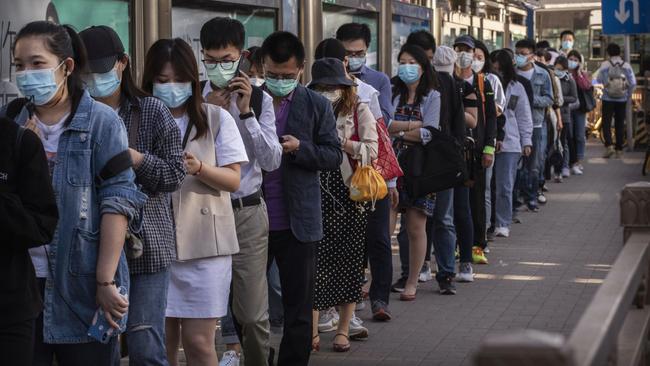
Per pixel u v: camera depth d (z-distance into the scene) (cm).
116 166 542
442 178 1036
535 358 281
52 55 526
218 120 650
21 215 496
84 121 542
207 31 693
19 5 825
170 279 637
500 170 1491
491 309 1047
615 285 463
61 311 539
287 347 741
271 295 916
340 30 1005
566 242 1460
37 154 512
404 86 1070
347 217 858
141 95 607
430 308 1052
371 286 990
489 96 1230
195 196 636
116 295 537
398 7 1856
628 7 1603
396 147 1051
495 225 1507
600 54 3609
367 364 848
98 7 941
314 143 752
